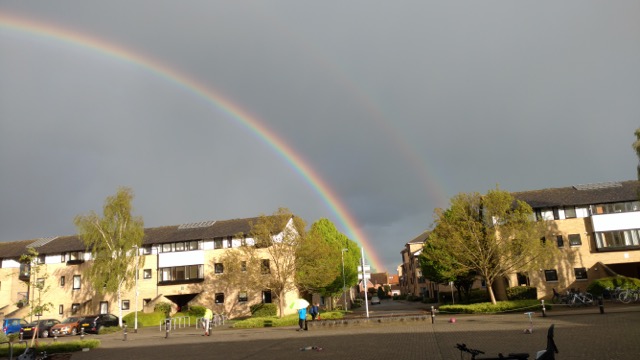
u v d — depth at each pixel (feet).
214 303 165.48
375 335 71.00
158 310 156.04
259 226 126.72
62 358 53.11
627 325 61.16
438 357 44.98
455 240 109.29
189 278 169.78
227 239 170.50
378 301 284.61
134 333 116.88
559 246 146.10
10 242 205.26
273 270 128.06
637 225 142.41
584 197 149.48
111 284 147.02
